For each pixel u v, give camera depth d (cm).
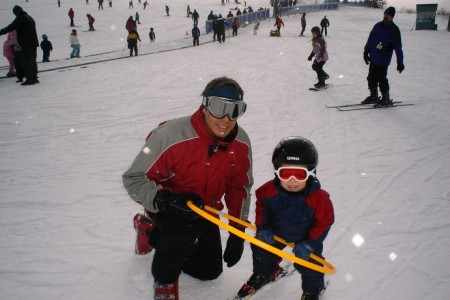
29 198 398
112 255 297
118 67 1416
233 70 1314
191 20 3728
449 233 328
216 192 238
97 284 264
